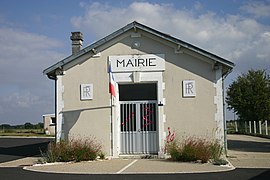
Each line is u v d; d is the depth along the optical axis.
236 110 44.56
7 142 31.22
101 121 15.92
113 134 15.80
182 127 15.59
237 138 34.06
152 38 15.97
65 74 16.28
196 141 14.72
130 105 16.23
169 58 15.90
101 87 16.05
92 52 16.16
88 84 16.12
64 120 16.11
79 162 14.38
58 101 16.20
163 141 15.57
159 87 15.80
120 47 16.11
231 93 45.19
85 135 15.94
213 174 10.95
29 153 20.12
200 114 15.60
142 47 16.02
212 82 15.68
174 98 15.73
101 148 15.79
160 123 15.65
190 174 10.97
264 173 11.12
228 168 12.18
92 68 16.16
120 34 16.02
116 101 15.98
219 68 15.69
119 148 15.95
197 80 15.73
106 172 11.58
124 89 16.36
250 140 30.50
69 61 16.17
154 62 15.91
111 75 15.60
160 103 15.73
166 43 15.91
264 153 18.02
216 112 15.55
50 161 14.46
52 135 42.84
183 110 15.66
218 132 15.45
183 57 15.85
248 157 15.99
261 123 36.81
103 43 16.06
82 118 16.05
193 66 15.79
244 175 10.73
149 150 15.92
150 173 11.24
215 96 15.62
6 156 18.39
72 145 14.84
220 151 14.68
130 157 15.69
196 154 13.91
